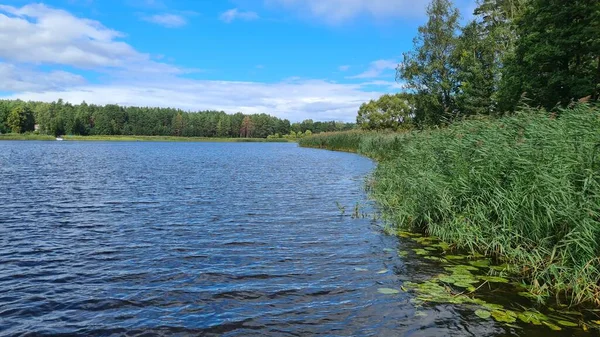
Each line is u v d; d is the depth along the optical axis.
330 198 14.27
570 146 6.82
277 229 9.55
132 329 4.61
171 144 97.56
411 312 5.03
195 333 4.52
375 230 9.45
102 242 8.37
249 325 4.70
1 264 6.91
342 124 125.62
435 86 41.81
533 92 22.34
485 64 39.19
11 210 11.78
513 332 4.52
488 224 7.71
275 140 138.62
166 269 6.66
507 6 43.62
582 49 20.61
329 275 6.38
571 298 5.45
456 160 9.33
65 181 18.92
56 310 5.11
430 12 42.44
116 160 34.81
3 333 4.51
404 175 12.02
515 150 7.73
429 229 8.91
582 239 5.50
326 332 4.54
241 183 18.80
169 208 12.28
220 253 7.59
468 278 6.21
